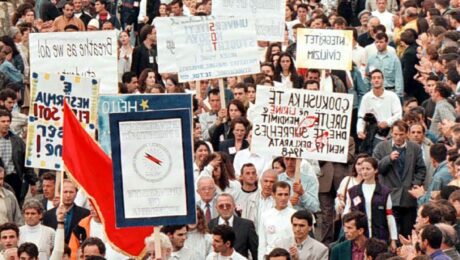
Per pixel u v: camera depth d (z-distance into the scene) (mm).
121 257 27469
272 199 29609
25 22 43875
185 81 35844
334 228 31047
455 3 43938
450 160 28891
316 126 29719
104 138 29250
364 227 27000
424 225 24859
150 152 23531
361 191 29344
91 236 27594
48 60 33312
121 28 50000
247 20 35750
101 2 48656
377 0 45750
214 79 37406
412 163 31484
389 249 28797
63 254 27281
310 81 35938
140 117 23469
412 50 39844
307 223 27609
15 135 33719
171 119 23484
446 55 36844
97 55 33312
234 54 35812
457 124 30203
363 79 38219
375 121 35781
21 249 26594
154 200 23547
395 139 31531
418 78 37594
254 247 28781
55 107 28953
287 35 43156
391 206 29359
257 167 32031
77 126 25703
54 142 28938
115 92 33375
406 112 35219
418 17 44375
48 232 28797
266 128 29844
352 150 34688
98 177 25703
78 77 28953
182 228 26844
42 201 31219
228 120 34562
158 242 23672
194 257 27172
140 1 49656
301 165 30672
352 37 37094
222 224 27359
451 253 24875
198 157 31328
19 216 30875
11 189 31812
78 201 30156
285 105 29766
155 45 43281
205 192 29375
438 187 29484
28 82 41375
